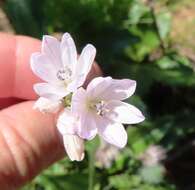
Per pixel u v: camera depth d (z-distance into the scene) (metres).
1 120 0.07
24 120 0.07
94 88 0.06
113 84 0.06
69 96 0.06
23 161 0.07
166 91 0.14
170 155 0.13
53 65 0.06
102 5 0.14
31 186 0.11
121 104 0.06
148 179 0.12
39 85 0.06
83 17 0.13
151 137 0.12
